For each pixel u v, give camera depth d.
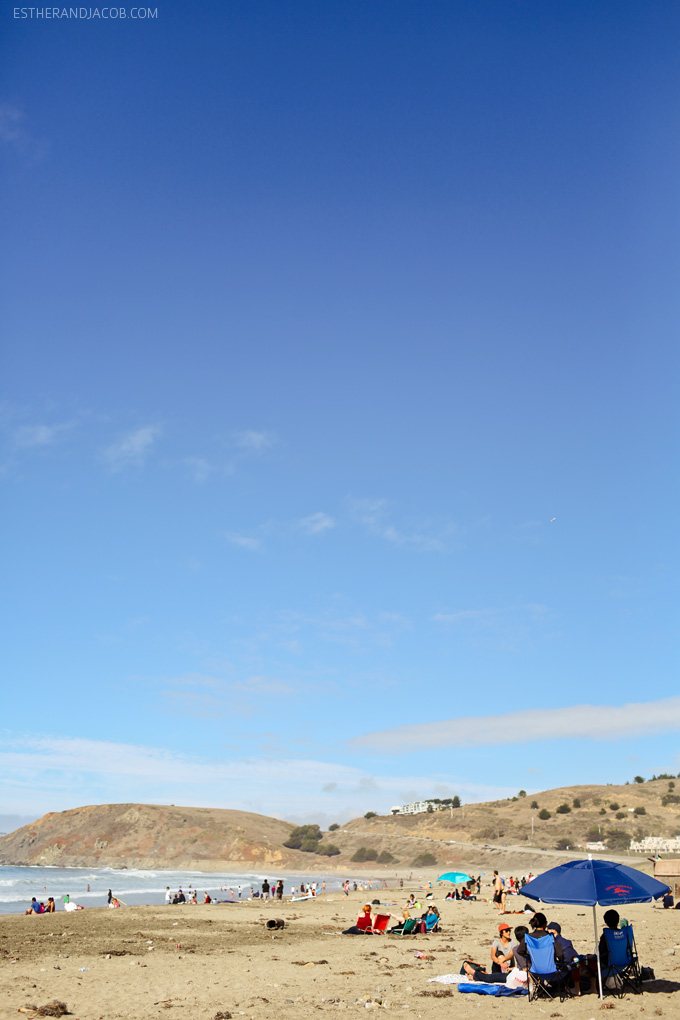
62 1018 15.17
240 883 143.12
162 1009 16.14
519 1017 14.72
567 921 34.97
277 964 23.27
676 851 142.62
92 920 44.31
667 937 27.42
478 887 64.19
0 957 24.91
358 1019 14.90
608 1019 14.17
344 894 74.88
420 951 25.88
